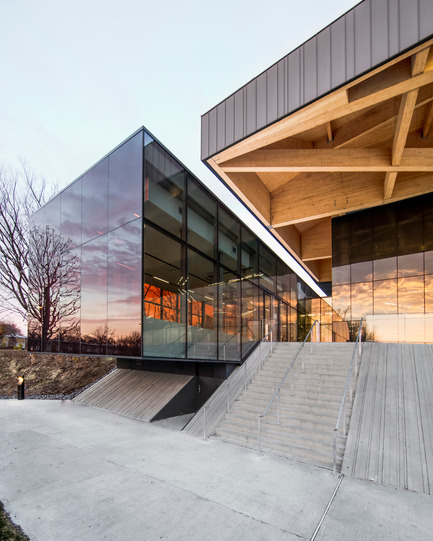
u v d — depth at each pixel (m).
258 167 12.13
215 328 11.95
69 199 12.78
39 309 14.05
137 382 12.66
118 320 9.75
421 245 16.66
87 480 5.35
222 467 6.00
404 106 8.94
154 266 9.56
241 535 3.75
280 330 17.88
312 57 8.71
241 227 15.43
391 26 7.38
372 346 10.48
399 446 6.01
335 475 5.61
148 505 4.47
